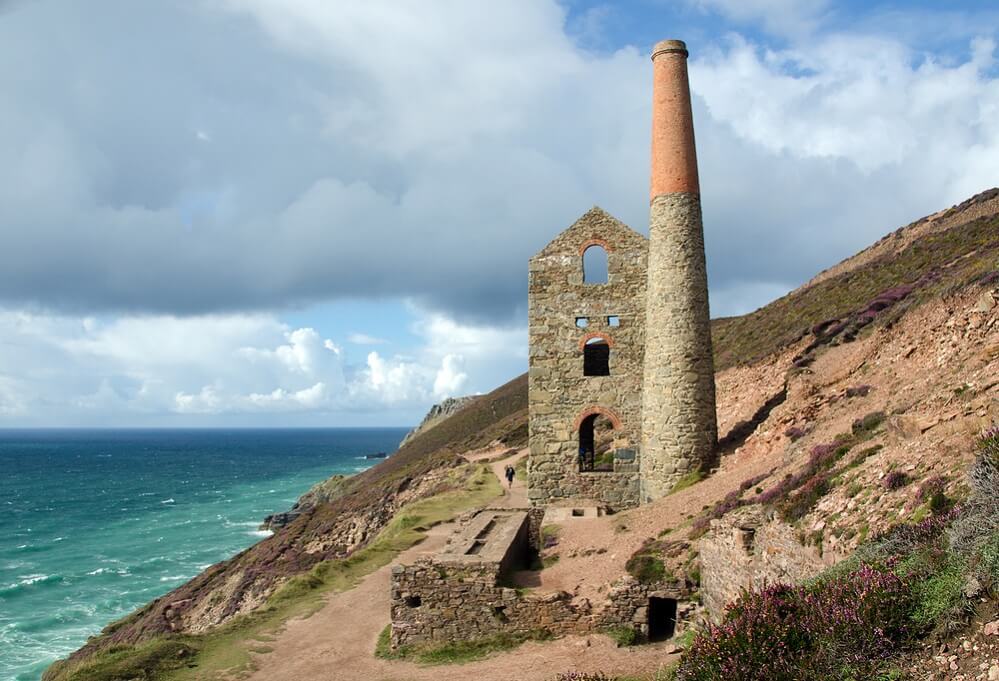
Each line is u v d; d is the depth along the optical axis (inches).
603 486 1321.4
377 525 2212.1
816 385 1128.2
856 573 422.3
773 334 2319.1
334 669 742.5
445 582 790.5
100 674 742.5
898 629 368.5
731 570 674.8
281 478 6328.7
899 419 629.0
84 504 4463.6
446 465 2775.6
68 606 2085.4
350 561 1224.2
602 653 697.0
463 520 1311.5
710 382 1200.8
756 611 436.5
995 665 313.3
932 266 1932.8
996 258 1015.6
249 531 3346.5
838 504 571.2
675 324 1195.9
